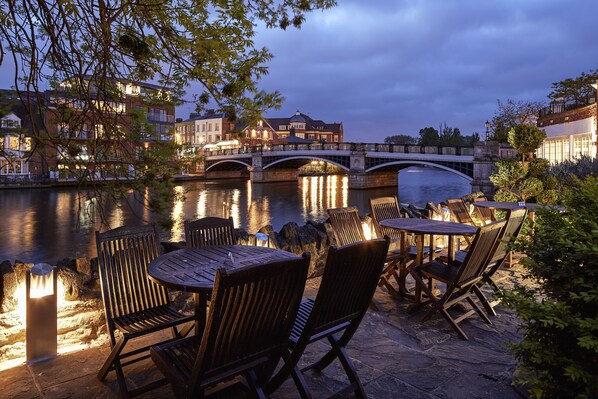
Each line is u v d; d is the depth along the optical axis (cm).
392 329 402
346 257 241
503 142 3719
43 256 1912
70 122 297
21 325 341
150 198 317
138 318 311
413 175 9469
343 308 265
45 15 255
